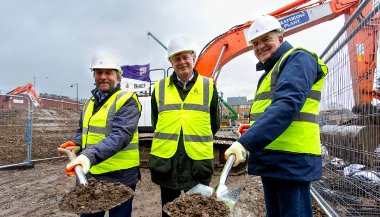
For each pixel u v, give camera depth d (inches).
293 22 332.8
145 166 332.5
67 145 127.4
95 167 113.8
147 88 363.9
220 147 308.3
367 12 139.1
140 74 367.2
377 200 124.0
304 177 94.3
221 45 330.6
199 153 128.3
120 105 114.3
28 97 379.9
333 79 178.7
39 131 601.0
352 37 142.0
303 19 330.6
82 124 130.8
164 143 131.1
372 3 123.4
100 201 85.9
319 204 178.7
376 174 124.6
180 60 130.0
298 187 97.3
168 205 85.1
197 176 128.2
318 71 97.0
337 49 167.9
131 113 113.6
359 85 135.8
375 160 125.3
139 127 334.3
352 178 144.1
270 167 97.9
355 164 141.9
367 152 130.2
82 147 122.4
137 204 223.5
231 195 87.0
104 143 100.7
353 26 152.3
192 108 131.0
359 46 135.6
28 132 371.6
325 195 177.5
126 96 116.1
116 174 114.3
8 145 461.7
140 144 332.2
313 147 96.9
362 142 134.0
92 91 125.4
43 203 229.6
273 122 81.0
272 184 108.0
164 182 131.6
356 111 140.3
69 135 618.5
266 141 81.0
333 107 177.5
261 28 107.3
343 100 158.1
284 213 99.0
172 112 132.0
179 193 134.6
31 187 275.7
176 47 128.1
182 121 130.4
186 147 128.5
